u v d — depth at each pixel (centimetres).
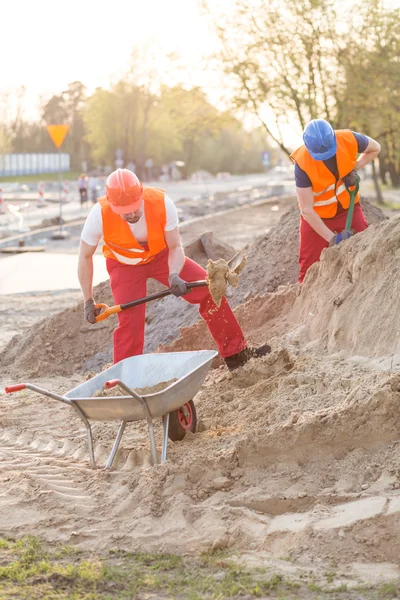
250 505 469
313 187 746
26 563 419
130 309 668
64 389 838
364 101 2912
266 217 3122
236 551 428
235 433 570
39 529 471
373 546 413
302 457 504
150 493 495
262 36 2869
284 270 912
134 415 543
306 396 584
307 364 628
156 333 930
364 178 7344
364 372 579
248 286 926
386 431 493
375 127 3144
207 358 587
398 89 2845
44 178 10006
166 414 558
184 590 387
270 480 489
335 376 585
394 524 418
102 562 419
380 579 388
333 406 532
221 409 632
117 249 656
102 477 545
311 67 2891
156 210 639
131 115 8719
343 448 500
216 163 11150
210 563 416
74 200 4894
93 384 594
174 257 651
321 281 719
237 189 5603
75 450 627
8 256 2167
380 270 646
